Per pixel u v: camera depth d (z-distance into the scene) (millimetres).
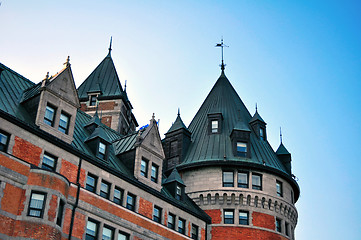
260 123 52688
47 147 31750
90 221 33031
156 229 37562
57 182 30281
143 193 37719
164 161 50719
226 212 45500
